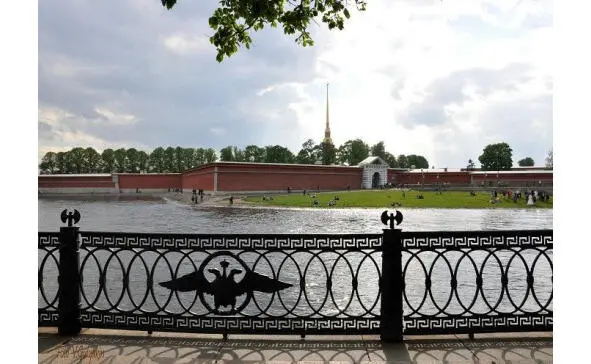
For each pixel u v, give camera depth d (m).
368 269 13.00
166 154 140.38
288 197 56.88
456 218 32.41
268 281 4.89
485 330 4.88
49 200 67.12
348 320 4.86
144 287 11.59
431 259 14.70
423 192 62.84
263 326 4.86
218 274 4.95
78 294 5.07
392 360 4.30
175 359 4.32
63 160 137.38
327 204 47.41
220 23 6.46
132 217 34.94
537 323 4.94
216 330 4.88
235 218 33.53
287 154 117.69
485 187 70.62
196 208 46.62
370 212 39.22
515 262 14.18
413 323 4.85
